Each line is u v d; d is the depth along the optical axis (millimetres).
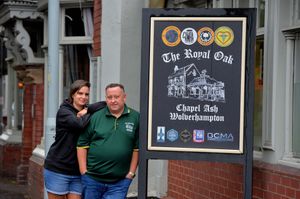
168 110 5168
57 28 6477
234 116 5074
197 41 5141
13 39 12656
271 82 5879
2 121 16469
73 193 5797
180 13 5160
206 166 6988
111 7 8453
